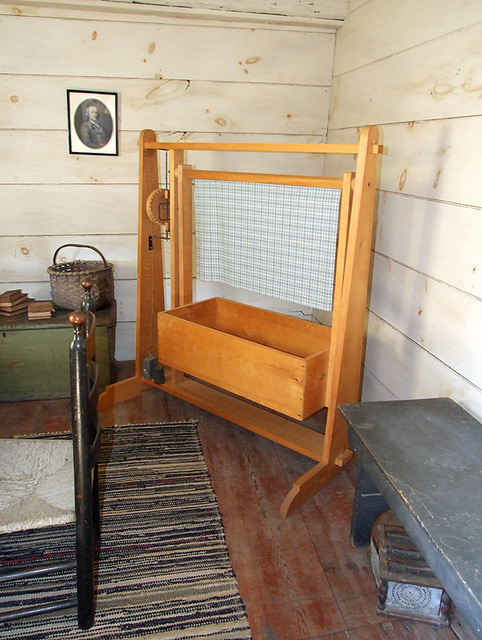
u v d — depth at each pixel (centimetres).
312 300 199
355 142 246
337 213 180
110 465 208
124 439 227
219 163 283
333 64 273
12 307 254
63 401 259
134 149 270
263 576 158
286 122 280
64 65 251
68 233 277
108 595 149
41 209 270
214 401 245
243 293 308
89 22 247
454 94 163
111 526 176
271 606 147
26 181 264
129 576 156
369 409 152
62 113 257
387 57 209
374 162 164
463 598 90
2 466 140
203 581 155
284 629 140
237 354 203
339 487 201
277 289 211
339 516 185
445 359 169
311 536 175
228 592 151
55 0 232
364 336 237
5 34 242
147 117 267
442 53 169
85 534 126
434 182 174
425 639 139
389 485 119
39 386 257
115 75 257
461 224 159
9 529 119
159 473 204
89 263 278
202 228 231
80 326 114
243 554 166
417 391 189
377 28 218
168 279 299
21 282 281
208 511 184
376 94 220
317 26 261
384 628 142
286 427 224
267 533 175
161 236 263
